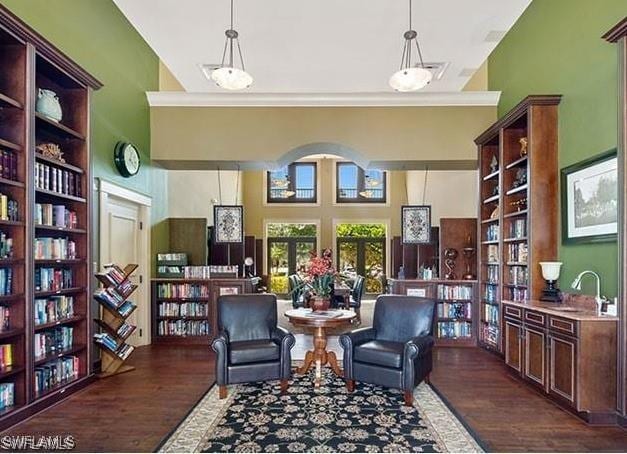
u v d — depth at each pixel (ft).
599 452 9.71
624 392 10.79
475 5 17.28
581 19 14.03
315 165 46.32
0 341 11.20
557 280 15.01
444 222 22.33
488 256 19.98
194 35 19.36
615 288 12.10
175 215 25.11
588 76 13.62
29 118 11.37
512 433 10.69
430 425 11.18
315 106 20.83
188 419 11.51
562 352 12.01
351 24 18.53
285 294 45.70
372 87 25.39
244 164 21.76
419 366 13.34
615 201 12.10
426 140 20.74
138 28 18.81
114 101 17.67
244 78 14.99
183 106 20.98
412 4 17.11
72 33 14.79
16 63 11.30
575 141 14.25
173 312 21.18
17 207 11.21
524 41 18.20
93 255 15.30
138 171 19.56
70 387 13.19
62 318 13.25
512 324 15.12
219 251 29.48
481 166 20.31
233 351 13.55
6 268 11.13
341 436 10.53
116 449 9.80
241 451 9.75
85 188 14.06
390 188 45.70
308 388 14.14
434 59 21.65
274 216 45.85
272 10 17.51
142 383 14.60
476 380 15.05
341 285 27.32
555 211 15.15
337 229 46.06
